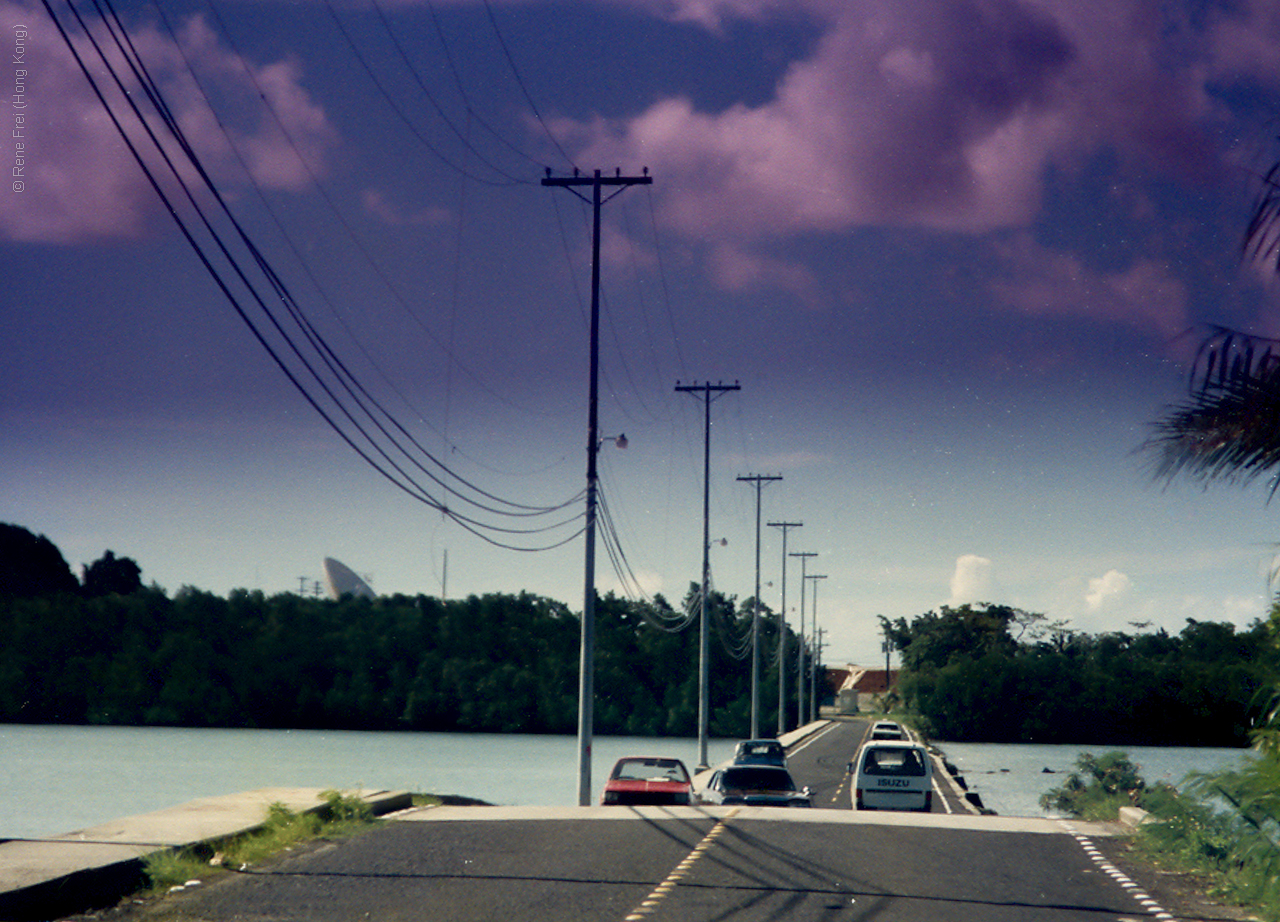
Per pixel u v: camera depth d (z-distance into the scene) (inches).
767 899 482.9
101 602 5664.4
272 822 633.0
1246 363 438.3
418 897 476.1
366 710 5590.6
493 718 5556.1
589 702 1131.3
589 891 494.3
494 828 686.5
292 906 455.8
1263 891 496.4
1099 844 665.6
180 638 5565.9
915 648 6417.3
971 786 2313.0
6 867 459.8
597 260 1216.2
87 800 2265.0
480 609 5807.1
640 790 884.6
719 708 5753.0
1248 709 622.5
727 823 721.6
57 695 5487.2
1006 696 4741.6
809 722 5418.3
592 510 1173.1
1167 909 485.7
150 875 494.3
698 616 5836.6
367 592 6279.5
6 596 5659.5
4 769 3085.6
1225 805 615.2
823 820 747.4
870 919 447.5
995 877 549.6
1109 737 4630.9
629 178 1219.2
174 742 4471.0
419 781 2610.7
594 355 1206.3
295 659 5610.2
